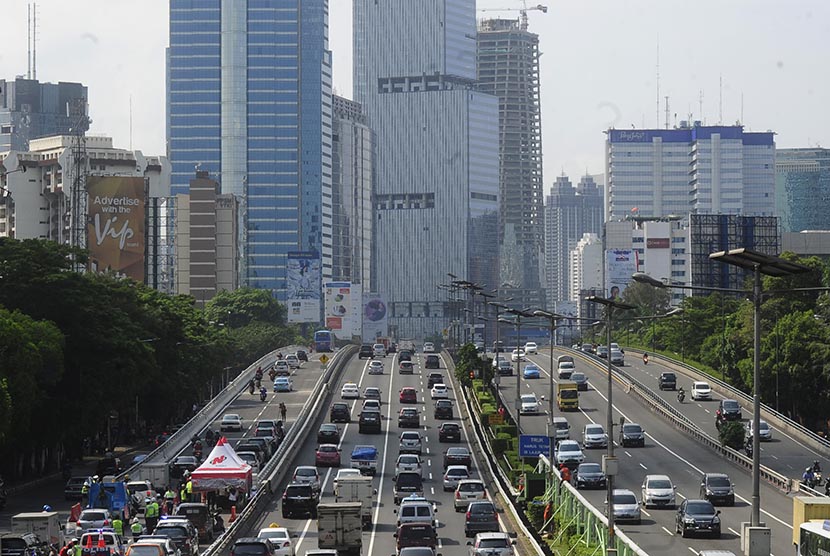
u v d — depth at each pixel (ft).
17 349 507.71
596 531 323.98
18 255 611.06
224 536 347.36
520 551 347.97
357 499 400.47
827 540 239.50
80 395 594.24
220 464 440.45
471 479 472.03
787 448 625.41
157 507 383.45
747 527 239.71
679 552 338.13
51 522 351.46
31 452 585.22
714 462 571.28
